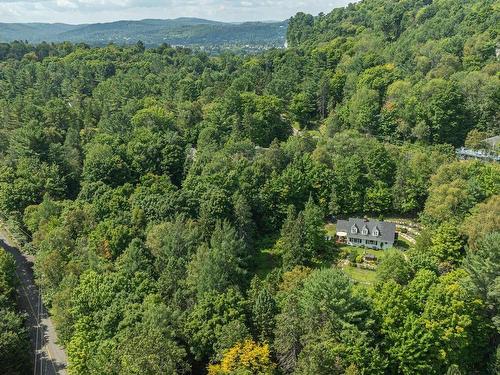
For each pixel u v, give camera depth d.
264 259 98.69
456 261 81.38
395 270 76.00
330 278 62.38
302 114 164.88
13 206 110.12
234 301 67.19
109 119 149.38
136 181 121.50
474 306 63.28
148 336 56.56
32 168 116.88
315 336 57.41
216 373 56.59
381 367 56.78
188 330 65.06
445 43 173.88
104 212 99.06
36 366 76.00
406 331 59.00
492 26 175.75
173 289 75.06
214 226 95.06
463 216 90.56
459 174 102.38
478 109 137.12
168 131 140.50
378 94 152.25
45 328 85.19
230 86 174.50
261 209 107.44
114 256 85.19
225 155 118.88
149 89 188.12
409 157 117.75
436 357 58.75
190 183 110.94
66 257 86.44
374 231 100.50
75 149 129.38
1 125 149.88
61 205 105.44
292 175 110.50
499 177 98.56
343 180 112.31
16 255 106.94
